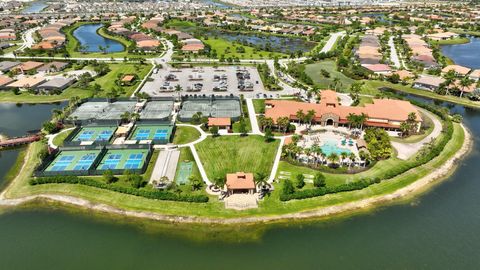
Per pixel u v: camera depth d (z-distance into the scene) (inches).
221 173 4589.1
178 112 6461.6
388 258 3410.4
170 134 5541.3
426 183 4539.9
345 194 4229.8
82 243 3575.3
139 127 5905.5
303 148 5059.1
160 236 3651.6
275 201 4097.0
